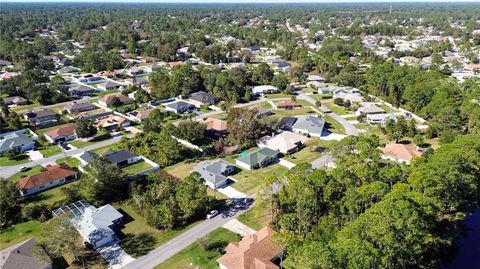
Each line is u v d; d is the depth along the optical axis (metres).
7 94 153.00
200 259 59.56
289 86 166.62
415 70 161.38
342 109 141.62
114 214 69.00
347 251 43.47
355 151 82.25
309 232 62.16
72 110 134.75
